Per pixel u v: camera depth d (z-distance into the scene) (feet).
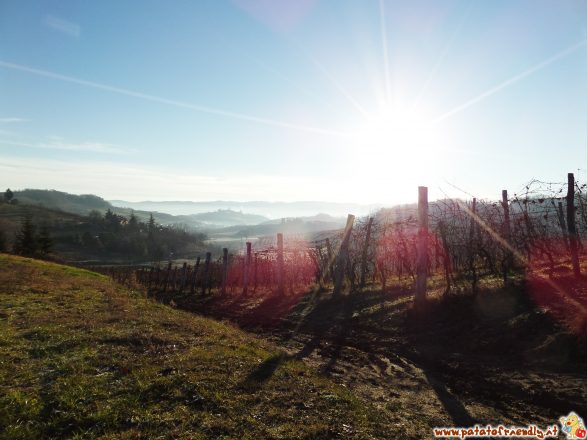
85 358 25.12
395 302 47.52
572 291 34.35
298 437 17.19
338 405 21.20
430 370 29.19
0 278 59.72
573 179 38.24
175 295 96.32
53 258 230.48
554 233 50.42
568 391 22.74
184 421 17.69
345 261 62.95
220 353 27.37
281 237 74.38
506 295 38.19
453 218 53.26
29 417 17.40
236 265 104.12
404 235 61.87
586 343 26.66
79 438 16.02
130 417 17.78
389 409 22.49
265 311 60.90
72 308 42.60
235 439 16.61
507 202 50.83
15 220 518.78
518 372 26.32
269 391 21.84
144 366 23.73
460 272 53.57
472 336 33.27
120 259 418.92
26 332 30.71
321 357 34.06
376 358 32.86
